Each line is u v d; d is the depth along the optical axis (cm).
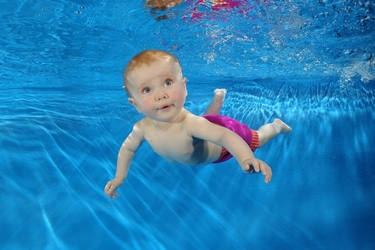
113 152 164
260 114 179
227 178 152
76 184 151
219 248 128
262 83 200
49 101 196
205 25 142
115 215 140
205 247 128
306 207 139
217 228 134
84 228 135
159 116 96
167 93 94
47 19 133
